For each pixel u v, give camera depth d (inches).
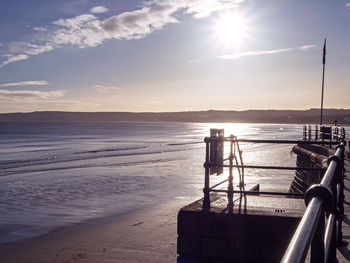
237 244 198.8
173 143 3142.2
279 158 1422.2
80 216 536.4
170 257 319.9
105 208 586.9
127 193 730.2
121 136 4943.4
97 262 329.4
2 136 4830.2
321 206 67.1
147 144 2994.6
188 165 1288.1
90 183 884.6
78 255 357.4
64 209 592.4
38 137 4562.0
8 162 1574.8
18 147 2694.4
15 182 938.1
